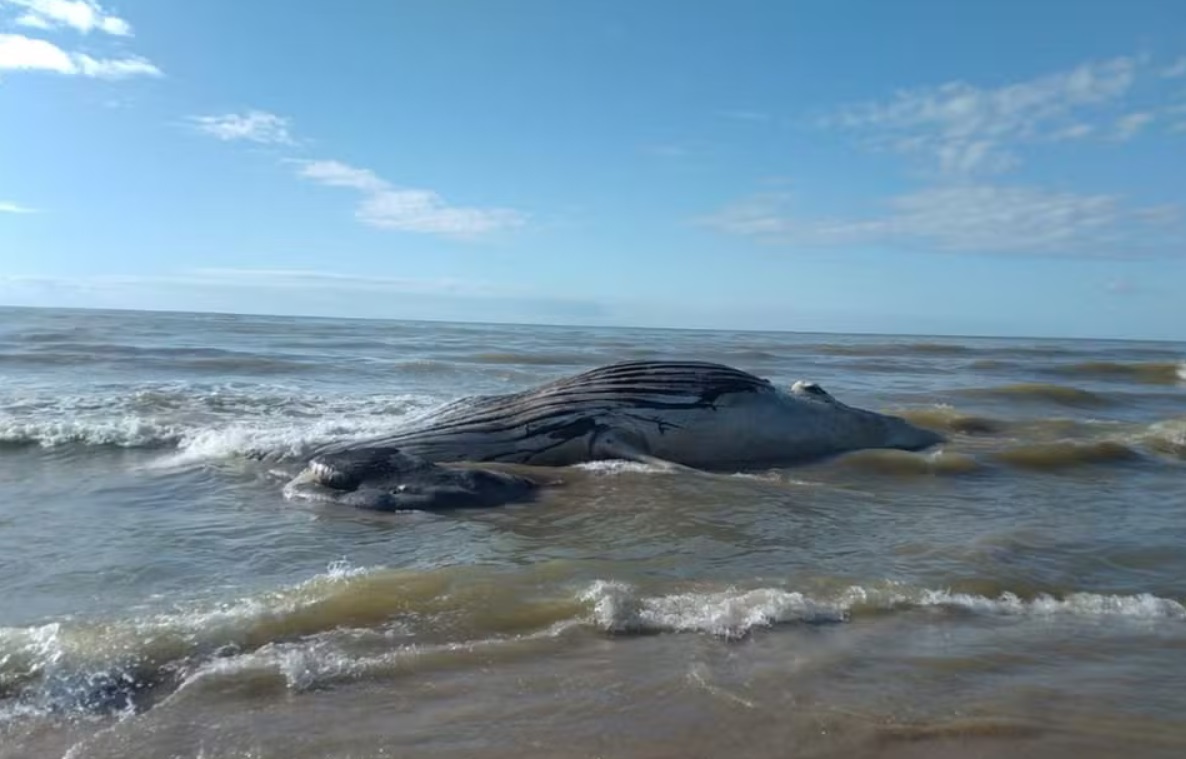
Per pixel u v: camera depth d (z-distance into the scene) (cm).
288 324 7075
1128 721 426
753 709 431
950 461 1082
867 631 536
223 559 677
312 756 388
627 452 1073
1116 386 2409
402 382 2062
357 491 884
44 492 895
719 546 728
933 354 3978
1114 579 652
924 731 412
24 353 2531
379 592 568
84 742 399
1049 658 501
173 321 6481
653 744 399
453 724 415
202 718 420
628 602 557
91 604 569
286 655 481
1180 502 922
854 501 908
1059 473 1071
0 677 452
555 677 464
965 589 615
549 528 789
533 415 1092
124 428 1176
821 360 3316
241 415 1394
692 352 3641
